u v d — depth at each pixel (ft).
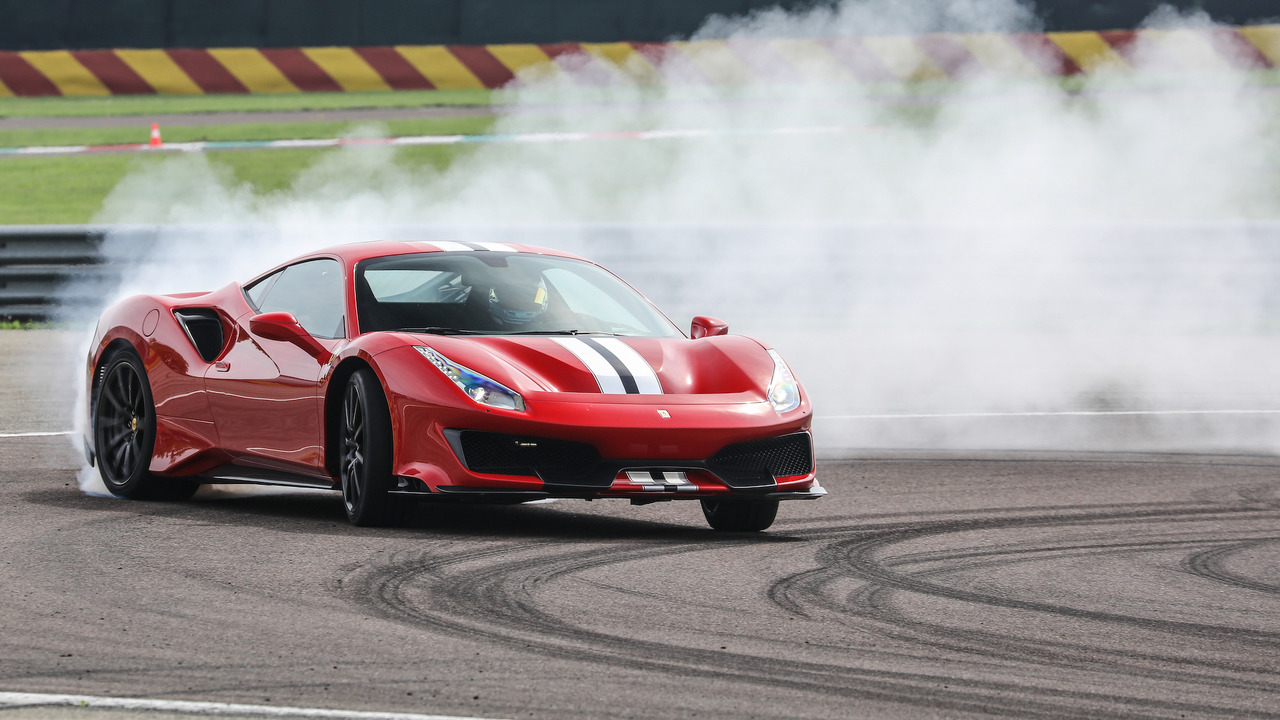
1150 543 59.36
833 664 38.93
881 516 65.82
